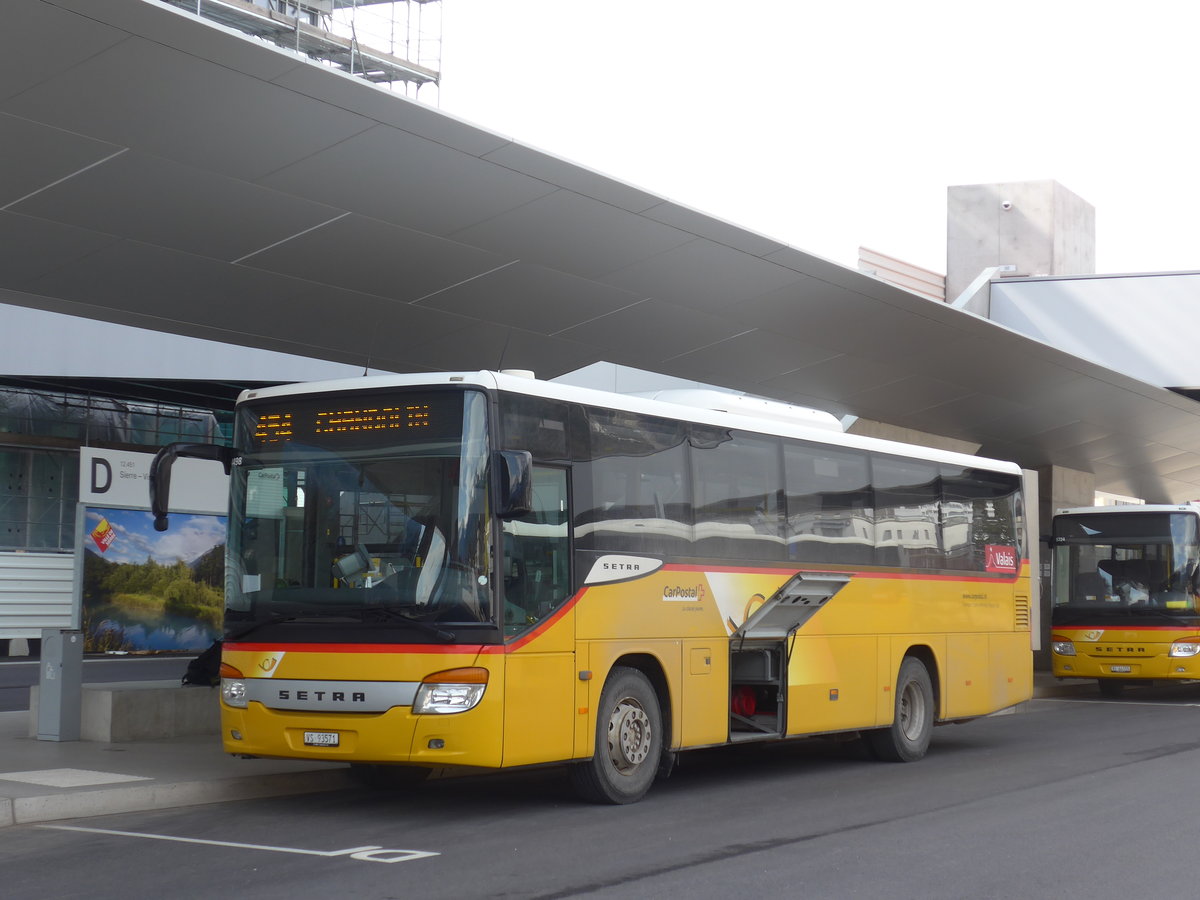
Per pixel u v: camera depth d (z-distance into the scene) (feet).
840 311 62.90
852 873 26.43
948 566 51.44
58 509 117.70
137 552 84.43
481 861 27.43
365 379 33.86
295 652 32.81
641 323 60.08
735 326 62.59
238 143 40.32
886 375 74.95
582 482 35.24
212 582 87.97
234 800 36.37
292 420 34.55
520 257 50.83
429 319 55.67
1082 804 36.35
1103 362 97.91
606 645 35.32
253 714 33.19
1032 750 51.70
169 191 42.06
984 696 52.95
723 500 40.42
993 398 83.30
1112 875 26.45
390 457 33.17
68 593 113.60
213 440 125.59
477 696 31.50
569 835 30.89
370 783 39.73
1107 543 82.89
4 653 110.93
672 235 51.37
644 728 36.81
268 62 36.96
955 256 139.33
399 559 32.37
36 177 40.01
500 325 57.52
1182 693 88.84
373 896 23.95
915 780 42.34
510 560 32.71
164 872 26.12
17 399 113.50
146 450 120.78
